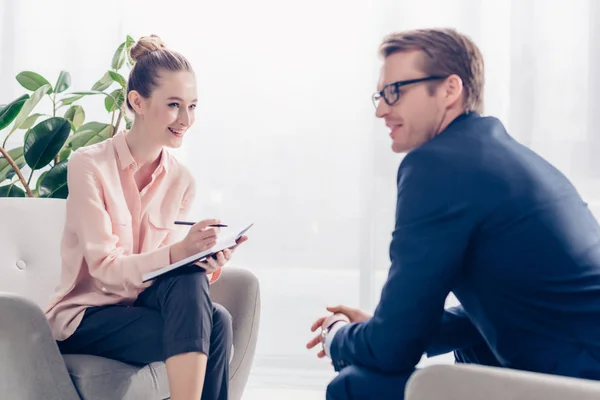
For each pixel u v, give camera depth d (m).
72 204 1.76
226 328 1.76
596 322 1.12
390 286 1.17
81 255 1.76
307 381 3.30
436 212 1.15
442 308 1.19
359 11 3.32
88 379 1.57
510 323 1.19
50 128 2.58
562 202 1.19
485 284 1.20
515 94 3.11
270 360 3.40
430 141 1.23
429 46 1.27
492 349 1.25
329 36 3.35
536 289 1.15
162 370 1.73
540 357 1.16
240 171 3.42
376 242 3.27
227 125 3.41
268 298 3.42
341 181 3.35
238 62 3.39
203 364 1.57
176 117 1.82
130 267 1.68
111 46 3.38
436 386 0.93
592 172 3.05
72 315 1.71
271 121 3.39
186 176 1.98
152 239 1.89
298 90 3.37
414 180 1.18
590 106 3.05
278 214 3.40
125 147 1.84
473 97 1.29
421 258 1.15
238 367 1.98
